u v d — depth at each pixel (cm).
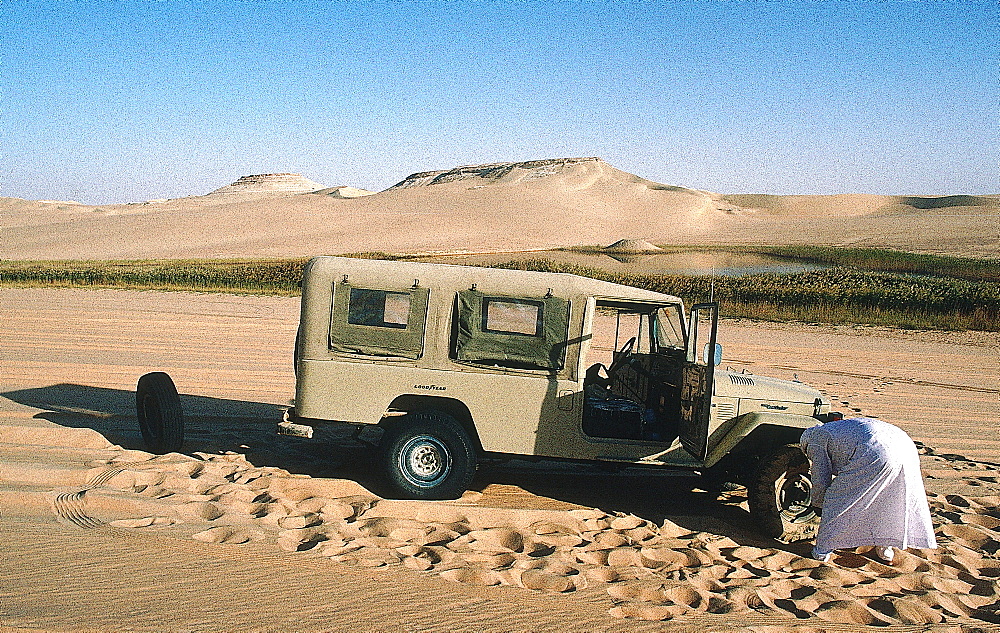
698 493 832
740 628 488
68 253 9081
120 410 1027
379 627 439
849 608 539
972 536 715
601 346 1368
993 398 1505
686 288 3875
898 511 623
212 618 431
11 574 472
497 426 734
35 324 2031
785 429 730
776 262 6297
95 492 639
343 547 572
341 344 736
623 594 537
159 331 2005
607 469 784
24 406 1009
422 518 672
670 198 15312
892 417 1251
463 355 730
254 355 1633
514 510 695
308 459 841
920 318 2952
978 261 5612
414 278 735
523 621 467
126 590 461
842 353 2133
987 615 554
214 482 716
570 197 14862
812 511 699
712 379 670
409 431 719
